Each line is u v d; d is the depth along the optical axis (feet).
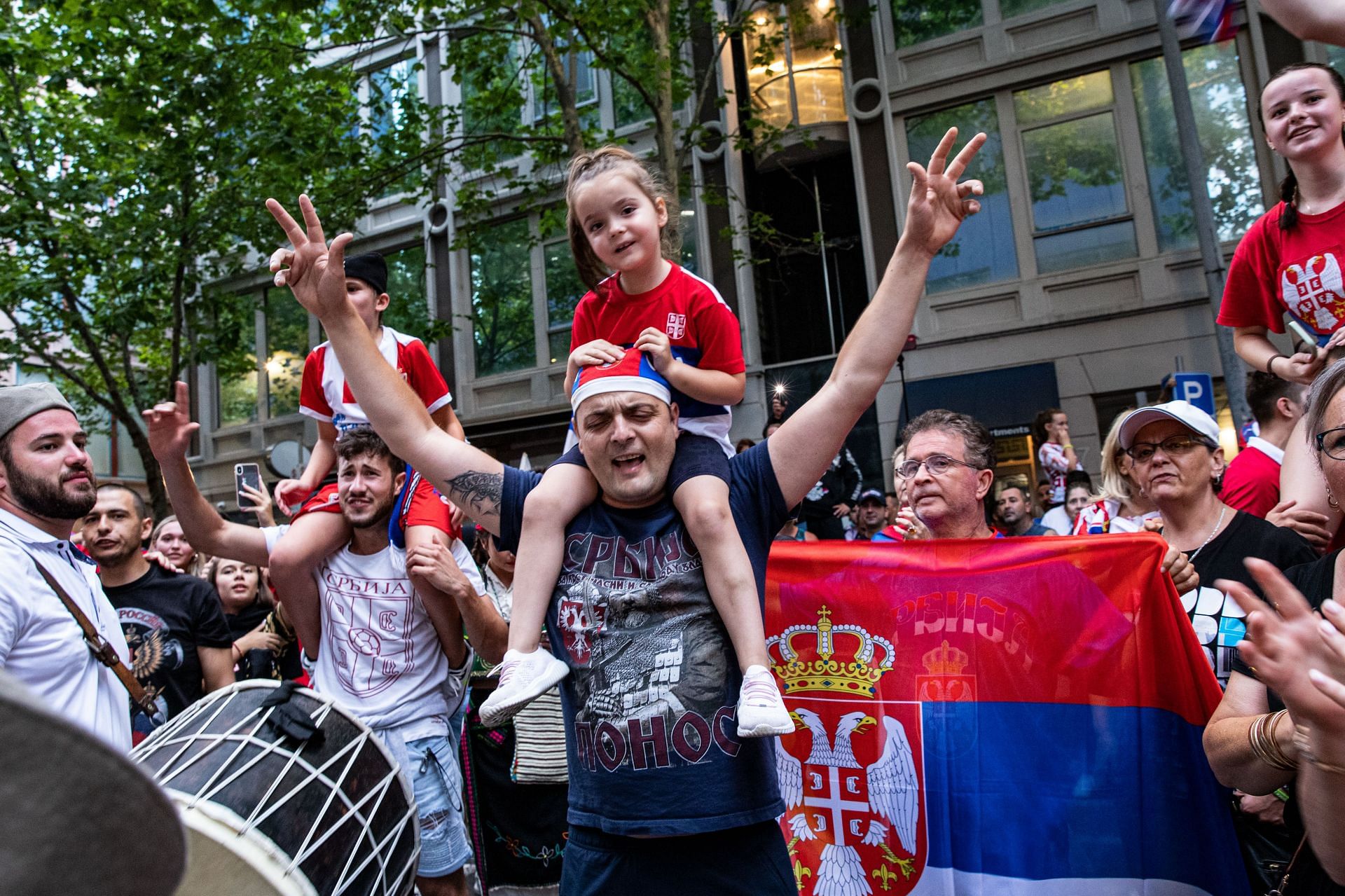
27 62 39.06
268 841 7.47
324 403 14.53
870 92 46.85
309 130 38.29
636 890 7.36
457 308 55.72
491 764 14.52
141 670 14.57
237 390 64.64
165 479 11.41
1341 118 11.38
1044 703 10.02
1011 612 10.33
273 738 8.16
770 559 11.41
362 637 12.41
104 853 1.82
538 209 43.14
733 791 7.24
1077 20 43.80
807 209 52.26
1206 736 7.43
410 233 57.67
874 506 26.86
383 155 42.04
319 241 8.18
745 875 7.30
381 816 8.48
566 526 8.20
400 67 57.26
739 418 47.55
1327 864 5.90
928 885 10.12
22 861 1.68
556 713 13.93
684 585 7.66
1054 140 44.19
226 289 63.93
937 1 46.34
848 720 10.74
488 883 14.28
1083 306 42.96
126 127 35.96
